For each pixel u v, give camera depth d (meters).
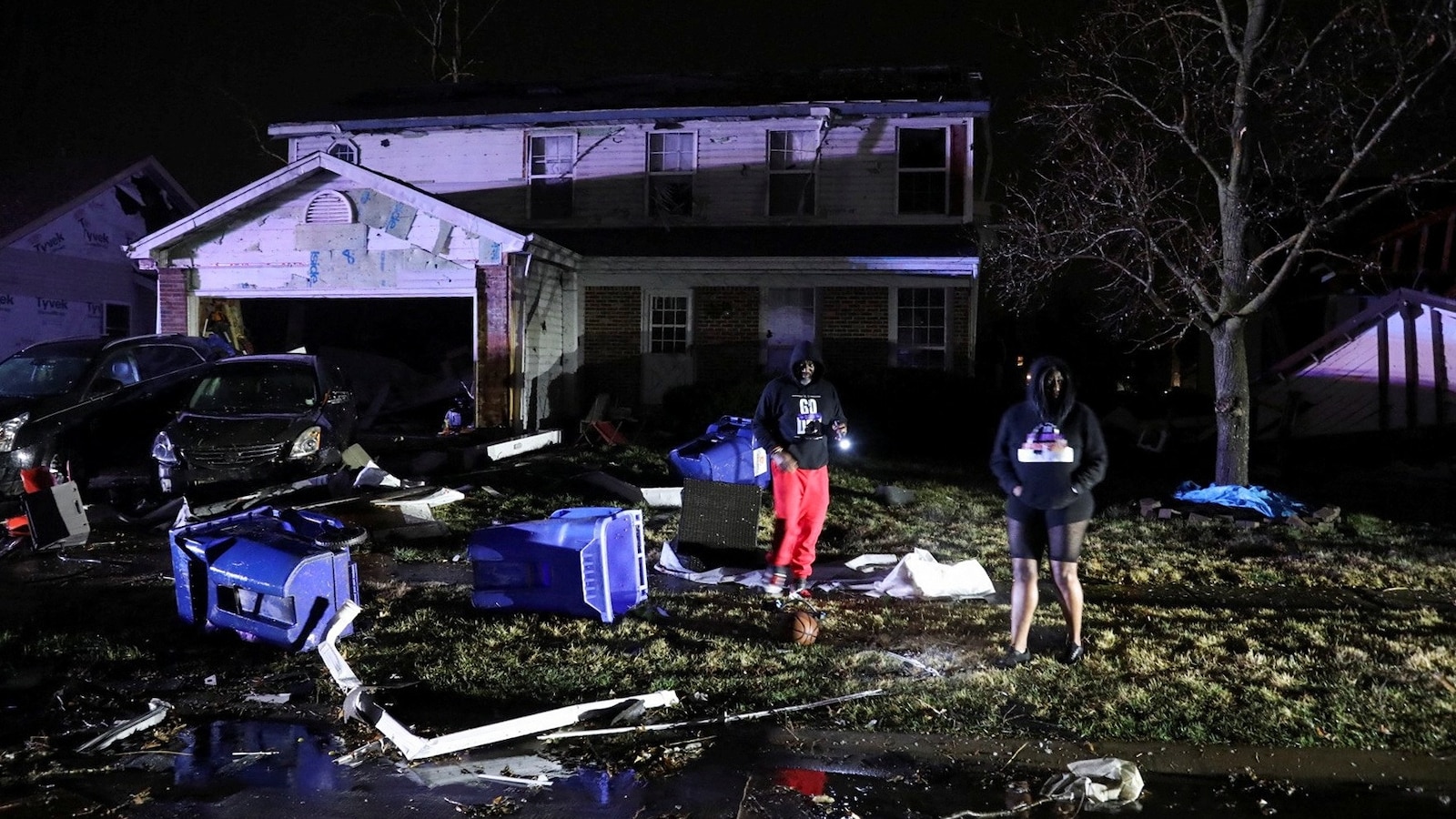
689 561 7.78
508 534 6.40
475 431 14.98
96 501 10.83
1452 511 11.34
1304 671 5.32
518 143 19.58
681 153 19.17
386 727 4.40
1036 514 5.34
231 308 17.30
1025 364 27.28
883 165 18.45
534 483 11.48
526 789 4.01
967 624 6.29
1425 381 15.92
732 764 4.23
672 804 3.88
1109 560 8.48
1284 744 4.38
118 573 7.73
